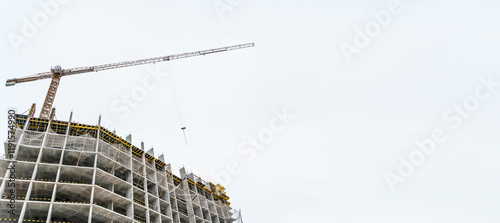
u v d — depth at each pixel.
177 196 75.25
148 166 69.50
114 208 57.44
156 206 62.47
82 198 52.94
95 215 50.84
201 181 90.75
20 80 97.31
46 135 55.72
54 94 95.88
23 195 49.38
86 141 59.12
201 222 75.12
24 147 52.69
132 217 54.09
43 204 46.00
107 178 56.31
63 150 54.31
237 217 92.31
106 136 65.12
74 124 61.22
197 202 78.62
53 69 99.50
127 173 62.91
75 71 102.88
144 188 63.06
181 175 82.31
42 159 55.06
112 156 62.12
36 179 52.28
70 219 50.50
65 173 53.41
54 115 61.69
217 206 87.44
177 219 67.25
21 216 43.09
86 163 58.34
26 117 58.72
